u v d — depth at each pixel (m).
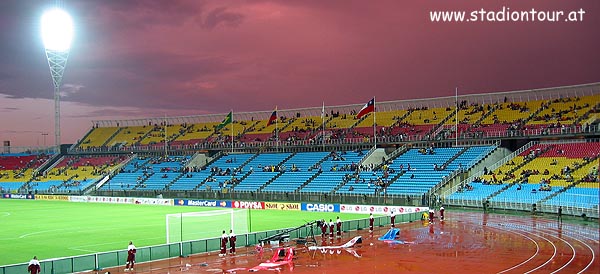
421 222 64.62
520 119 96.12
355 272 37.19
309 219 71.94
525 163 84.25
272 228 62.81
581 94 96.12
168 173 119.62
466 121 102.56
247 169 113.12
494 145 93.56
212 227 63.06
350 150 111.06
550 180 75.94
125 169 129.12
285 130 125.75
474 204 77.75
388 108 119.62
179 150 130.12
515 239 50.19
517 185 77.94
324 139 112.94
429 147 102.88
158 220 72.69
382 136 108.56
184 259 42.81
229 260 42.28
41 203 106.06
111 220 73.50
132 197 105.31
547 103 98.12
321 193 90.25
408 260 41.09
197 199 98.62
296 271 37.81
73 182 125.75
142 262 41.50
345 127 118.56
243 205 90.88
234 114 139.25
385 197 80.06
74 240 55.94
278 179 103.06
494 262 39.75
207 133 135.75
